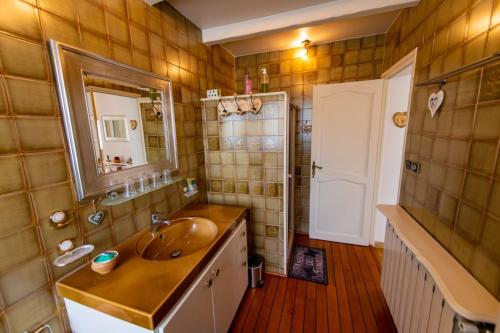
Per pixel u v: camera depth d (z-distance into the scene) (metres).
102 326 0.91
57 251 0.95
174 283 0.93
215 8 1.70
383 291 1.75
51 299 0.93
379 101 2.31
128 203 1.31
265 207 2.01
